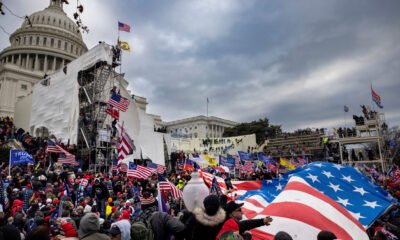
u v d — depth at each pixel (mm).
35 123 37562
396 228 7797
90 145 29312
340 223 5875
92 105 31078
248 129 82250
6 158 25297
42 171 18094
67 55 86438
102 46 31250
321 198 6430
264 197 9117
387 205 7344
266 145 62062
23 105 48625
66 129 32156
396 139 44438
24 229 8570
